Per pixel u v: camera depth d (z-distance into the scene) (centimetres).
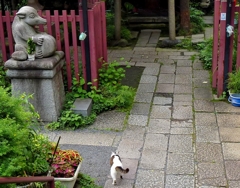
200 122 547
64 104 582
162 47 930
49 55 546
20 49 534
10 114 307
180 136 512
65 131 536
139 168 443
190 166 445
